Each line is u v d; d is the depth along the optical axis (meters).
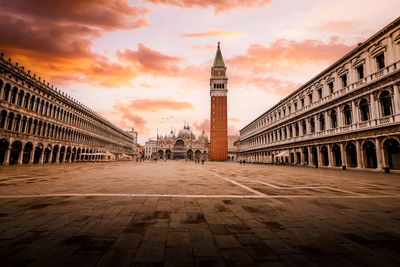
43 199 7.48
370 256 3.59
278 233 4.62
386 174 20.83
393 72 22.20
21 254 3.44
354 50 27.86
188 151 166.25
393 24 22.69
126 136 110.12
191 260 3.39
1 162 30.66
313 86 37.56
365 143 25.78
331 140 31.59
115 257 3.42
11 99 32.28
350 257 3.55
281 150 49.62
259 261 3.38
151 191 9.43
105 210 6.15
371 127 24.44
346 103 29.17
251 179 15.24
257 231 4.71
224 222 5.29
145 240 4.12
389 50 23.38
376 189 10.71
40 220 5.17
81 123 55.84
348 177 17.34
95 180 13.30
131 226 4.88
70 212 5.89
